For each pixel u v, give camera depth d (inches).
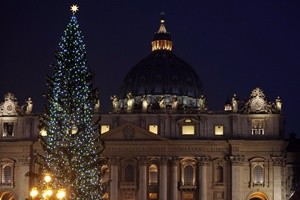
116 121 5600.4
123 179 5531.5
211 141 5487.2
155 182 5541.3
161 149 5511.8
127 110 5634.8
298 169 5546.3
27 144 5629.9
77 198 3299.7
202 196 5447.8
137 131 5531.5
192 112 5580.7
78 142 3356.3
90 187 3371.1
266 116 5511.8
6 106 5728.3
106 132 5497.1
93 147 3427.7
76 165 3324.3
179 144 5516.7
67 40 3447.3
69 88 3398.1
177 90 6702.8
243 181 5472.4
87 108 3420.3
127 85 6840.6
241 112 5546.3
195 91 6820.9
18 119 5698.8
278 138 5472.4
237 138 5477.4
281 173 5457.7
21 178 5610.2
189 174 5536.4
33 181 5585.6
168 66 6850.4
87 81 3447.3
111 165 5511.8
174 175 5497.1
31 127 5674.2
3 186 5639.8
